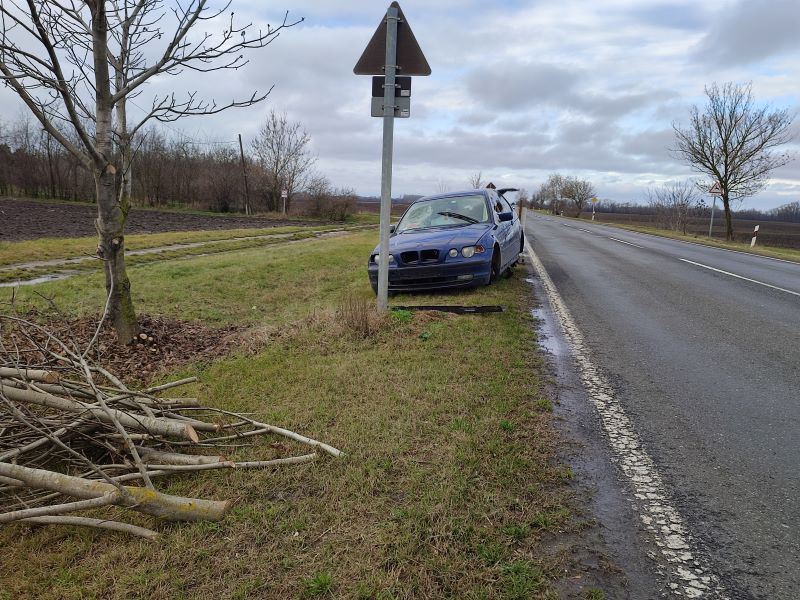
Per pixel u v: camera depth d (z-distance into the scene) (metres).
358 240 20.86
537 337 5.95
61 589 2.15
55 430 2.95
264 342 5.64
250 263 12.37
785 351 5.57
